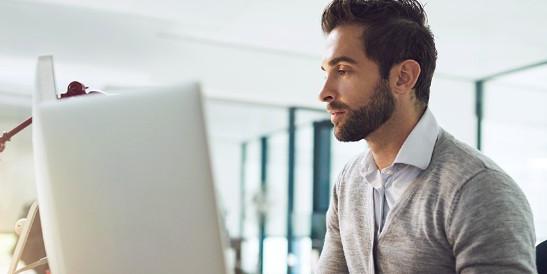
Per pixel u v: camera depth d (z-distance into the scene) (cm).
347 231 135
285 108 705
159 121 68
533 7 395
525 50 495
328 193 680
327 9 124
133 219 71
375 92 117
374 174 127
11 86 603
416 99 121
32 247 130
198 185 68
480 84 600
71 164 74
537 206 518
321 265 144
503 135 571
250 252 676
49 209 80
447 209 108
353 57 117
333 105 120
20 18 450
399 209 117
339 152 678
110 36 499
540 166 531
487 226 102
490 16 418
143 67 596
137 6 417
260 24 466
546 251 121
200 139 67
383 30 117
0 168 149
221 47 544
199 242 69
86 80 654
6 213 153
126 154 70
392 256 119
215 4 412
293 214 691
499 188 105
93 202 74
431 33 125
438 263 112
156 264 71
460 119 590
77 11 432
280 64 584
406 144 118
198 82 67
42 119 75
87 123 73
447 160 113
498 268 99
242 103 698
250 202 705
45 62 96
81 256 76
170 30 486
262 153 715
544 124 529
